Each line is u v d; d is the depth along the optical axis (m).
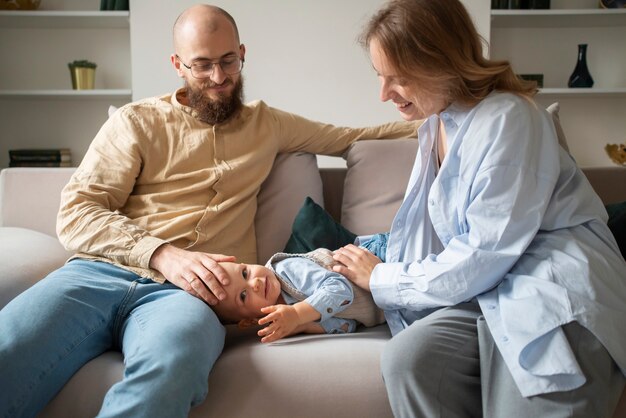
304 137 2.23
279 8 4.05
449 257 1.46
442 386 1.29
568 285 1.31
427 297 1.48
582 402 1.20
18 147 4.48
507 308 1.32
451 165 1.55
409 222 1.75
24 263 1.78
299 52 4.08
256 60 4.08
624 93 4.22
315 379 1.37
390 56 1.47
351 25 4.06
